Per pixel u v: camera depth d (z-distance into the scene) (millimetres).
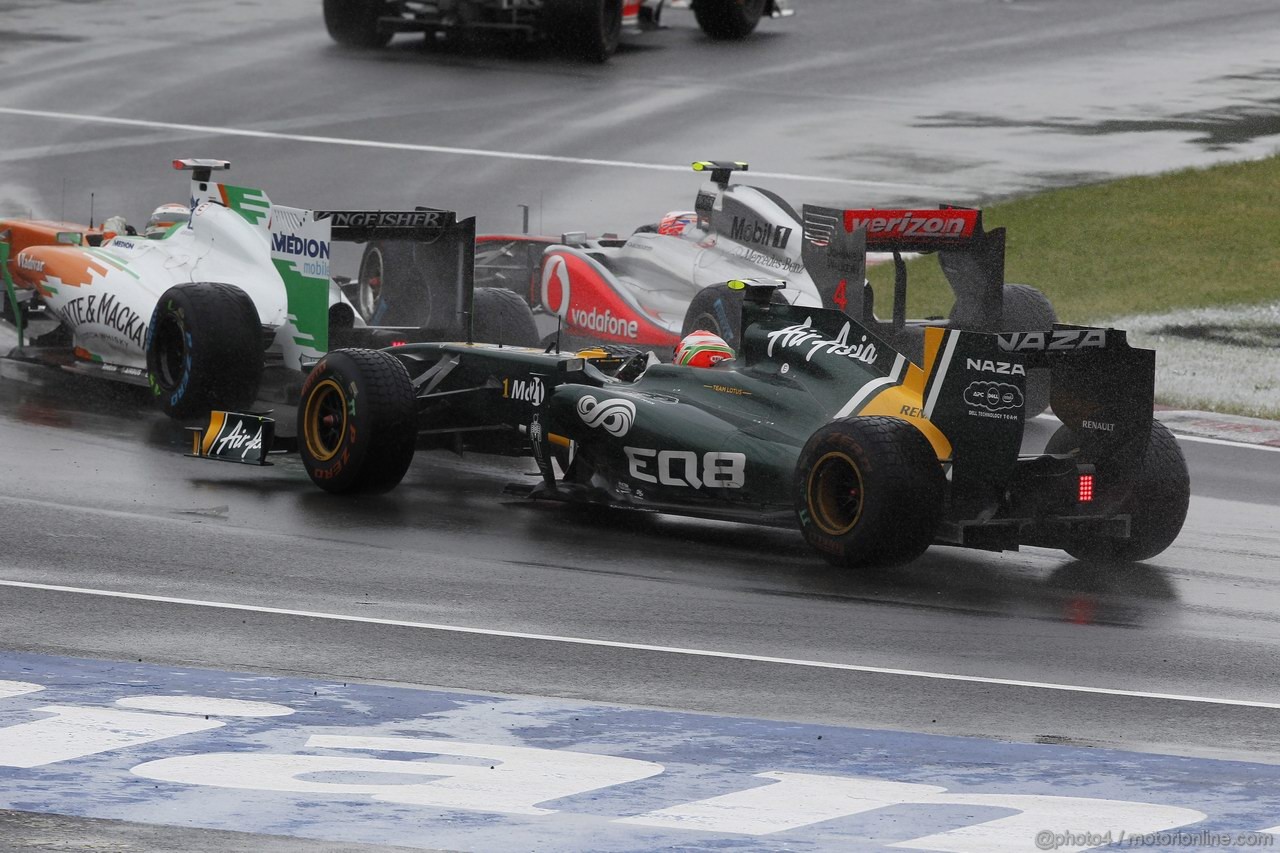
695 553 37875
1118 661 30797
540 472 43281
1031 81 112125
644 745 24969
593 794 22828
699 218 58000
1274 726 27234
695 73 111625
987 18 132250
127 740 24453
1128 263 77312
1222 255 78312
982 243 44156
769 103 104500
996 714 27344
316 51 114375
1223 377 61906
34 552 35125
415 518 39969
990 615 33688
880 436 34938
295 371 47125
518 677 28297
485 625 31359
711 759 24453
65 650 28797
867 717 26922
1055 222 82812
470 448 44438
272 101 100938
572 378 41812
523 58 114188
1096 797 23391
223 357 46312
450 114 99312
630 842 21125
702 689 28047
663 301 56562
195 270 50594
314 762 23781
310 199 81938
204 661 28516
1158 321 69438
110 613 31125
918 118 102000
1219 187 88312
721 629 31719
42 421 48719
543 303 57812
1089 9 136250
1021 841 21547
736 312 50875
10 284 55438
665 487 39344
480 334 52094
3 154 88188
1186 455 52031
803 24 128250
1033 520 36375
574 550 37594
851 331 38219
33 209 78438
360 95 103000
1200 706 28219
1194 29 129375
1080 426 37969
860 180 88375
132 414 50281
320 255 45562
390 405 40750
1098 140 97688
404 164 88812
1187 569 38688
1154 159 93688
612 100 103812
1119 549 38906
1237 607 35281
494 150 92062
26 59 110250
